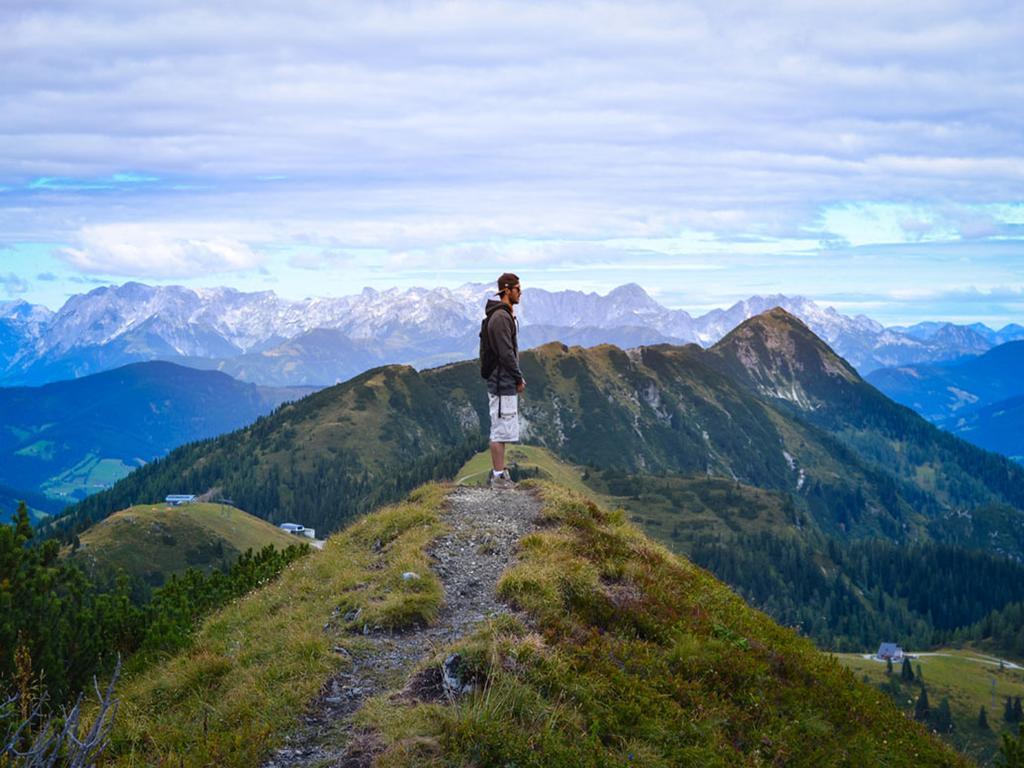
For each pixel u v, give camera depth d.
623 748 10.07
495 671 10.34
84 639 16.22
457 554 16.47
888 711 15.23
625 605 14.02
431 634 12.77
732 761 10.69
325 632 13.26
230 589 22.81
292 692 10.86
